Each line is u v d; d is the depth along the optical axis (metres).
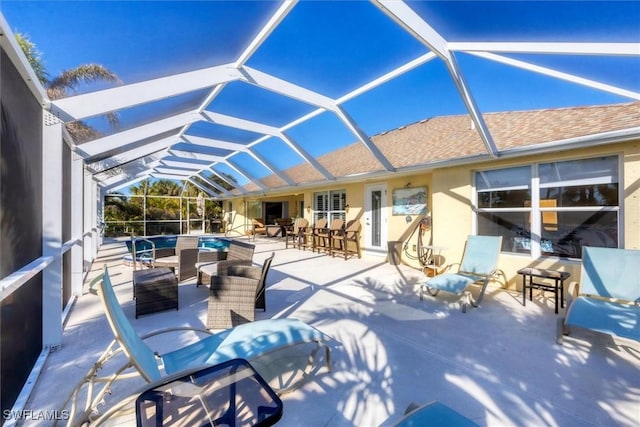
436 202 7.12
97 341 3.46
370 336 3.68
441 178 7.00
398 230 8.90
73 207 5.32
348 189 10.85
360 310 4.65
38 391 2.53
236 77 4.18
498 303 5.03
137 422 1.74
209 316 3.92
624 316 3.31
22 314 2.58
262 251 11.70
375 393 2.54
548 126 5.52
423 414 1.72
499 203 6.09
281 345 2.54
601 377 2.77
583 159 4.97
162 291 4.50
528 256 5.63
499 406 2.37
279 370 2.89
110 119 4.83
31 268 2.49
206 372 1.98
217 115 6.25
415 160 7.79
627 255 4.02
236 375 2.08
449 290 4.65
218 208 22.69
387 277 7.02
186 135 7.89
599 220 4.80
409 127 10.70
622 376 2.78
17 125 2.47
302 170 13.39
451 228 6.79
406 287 6.09
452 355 3.20
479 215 6.43
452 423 1.65
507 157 5.51
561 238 5.24
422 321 4.19
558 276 4.54
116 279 6.49
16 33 2.50
